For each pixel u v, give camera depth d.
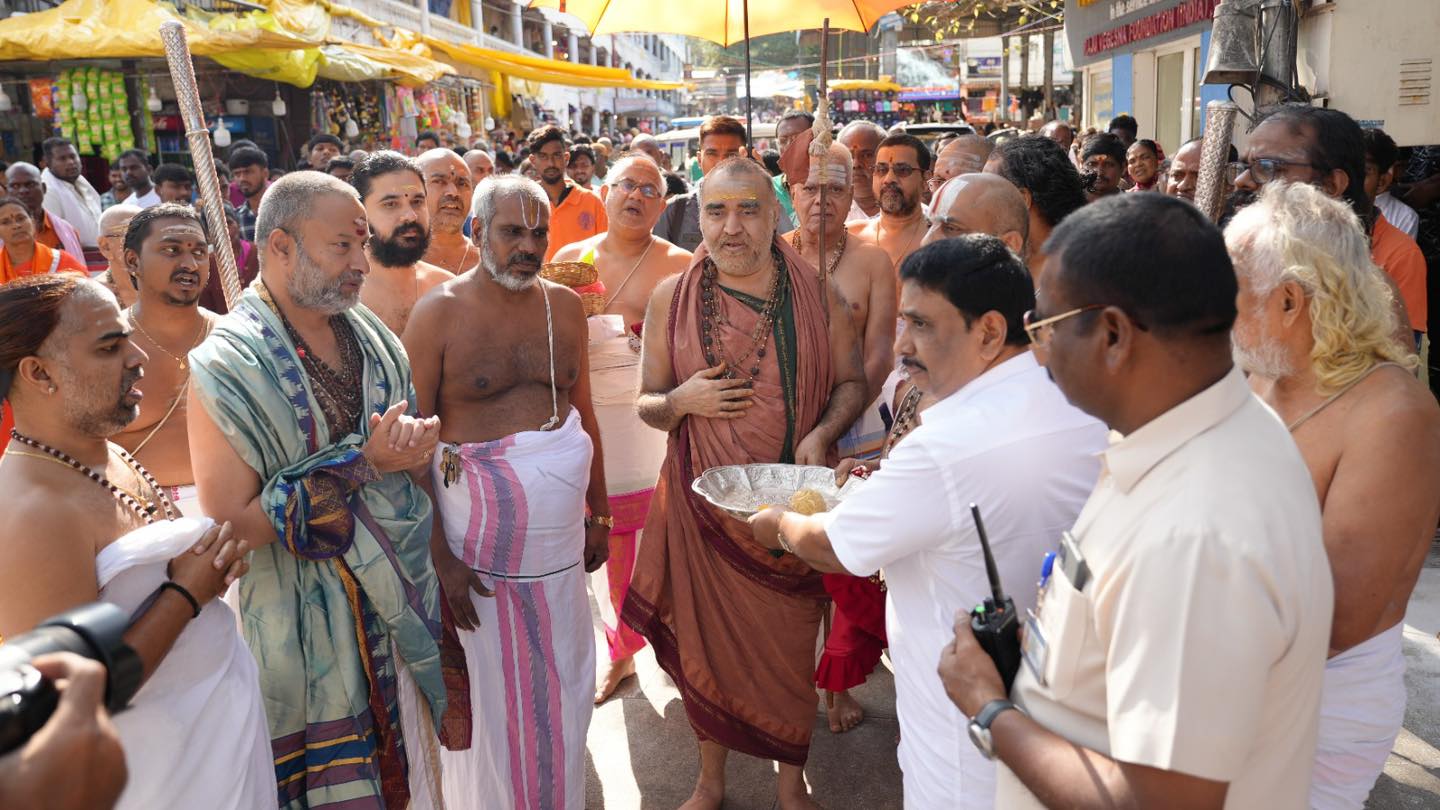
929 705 2.01
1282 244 1.79
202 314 3.33
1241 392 1.30
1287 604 1.20
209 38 9.03
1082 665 1.35
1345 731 1.88
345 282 2.47
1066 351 1.33
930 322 1.96
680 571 3.22
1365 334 1.80
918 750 2.06
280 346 2.45
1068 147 9.02
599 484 3.48
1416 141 4.95
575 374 3.21
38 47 8.81
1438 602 4.20
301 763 2.53
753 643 3.14
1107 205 1.32
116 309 1.97
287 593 2.48
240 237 6.91
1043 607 1.48
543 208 2.97
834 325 3.39
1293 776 1.31
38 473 1.90
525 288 3.03
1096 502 1.38
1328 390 1.84
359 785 2.53
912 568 2.03
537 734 3.09
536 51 32.28
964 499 1.87
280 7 10.92
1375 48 4.91
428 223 3.68
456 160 4.36
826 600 3.22
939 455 1.87
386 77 12.65
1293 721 1.28
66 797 1.01
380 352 2.65
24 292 1.87
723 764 3.29
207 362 2.34
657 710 3.97
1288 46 4.95
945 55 31.80
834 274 3.98
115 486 2.02
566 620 3.13
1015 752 1.39
